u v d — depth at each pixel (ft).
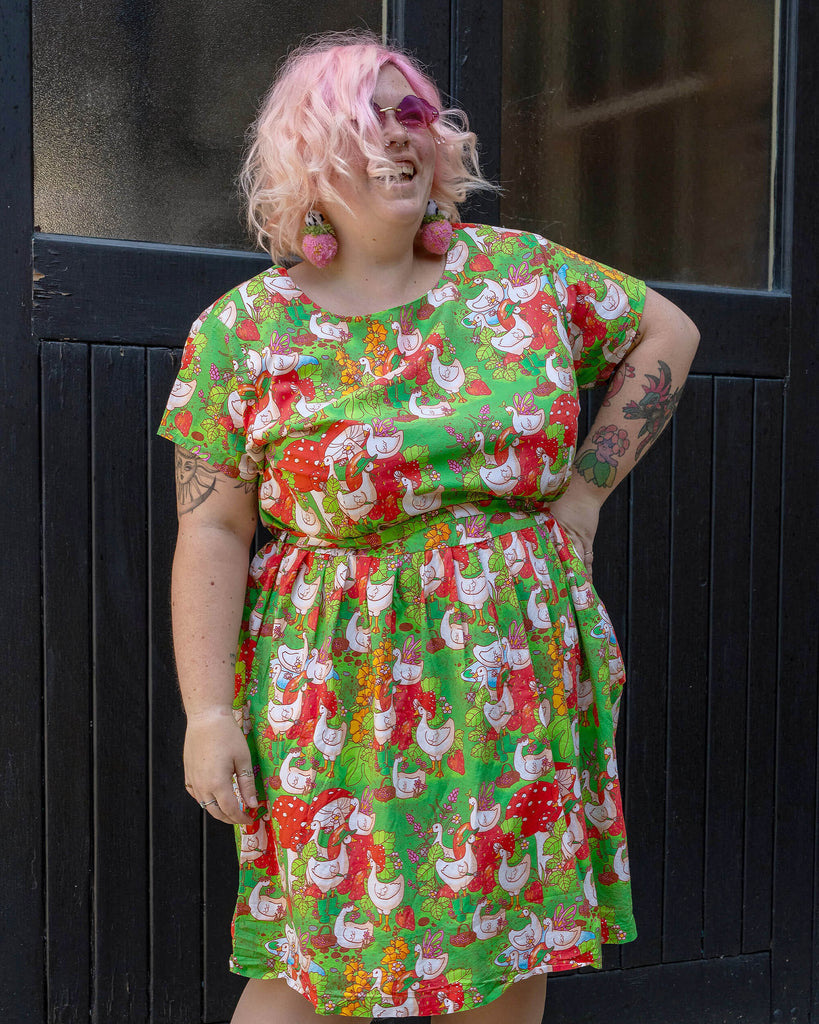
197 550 4.29
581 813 4.25
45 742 5.27
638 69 6.66
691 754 6.81
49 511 5.26
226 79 5.70
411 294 4.35
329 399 4.11
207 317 4.27
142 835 5.47
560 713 4.23
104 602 5.37
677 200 6.84
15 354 5.18
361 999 3.97
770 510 7.00
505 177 6.35
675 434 6.70
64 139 5.35
